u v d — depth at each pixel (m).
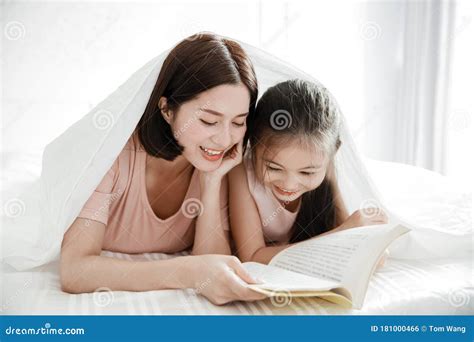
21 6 1.71
